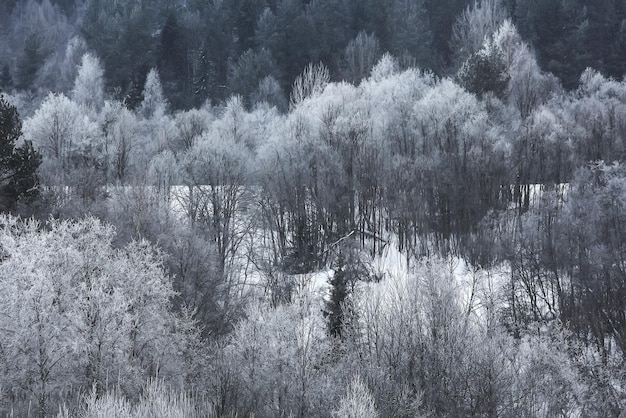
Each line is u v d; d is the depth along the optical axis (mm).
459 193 59656
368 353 28812
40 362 20766
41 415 19812
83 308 22031
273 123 75000
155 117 89750
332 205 59438
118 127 66312
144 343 24281
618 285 42031
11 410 19453
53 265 24312
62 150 59500
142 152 65500
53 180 48844
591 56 106562
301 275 52156
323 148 61375
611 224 46750
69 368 21531
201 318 37875
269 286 45719
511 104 78250
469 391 27516
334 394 25188
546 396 29219
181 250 40156
